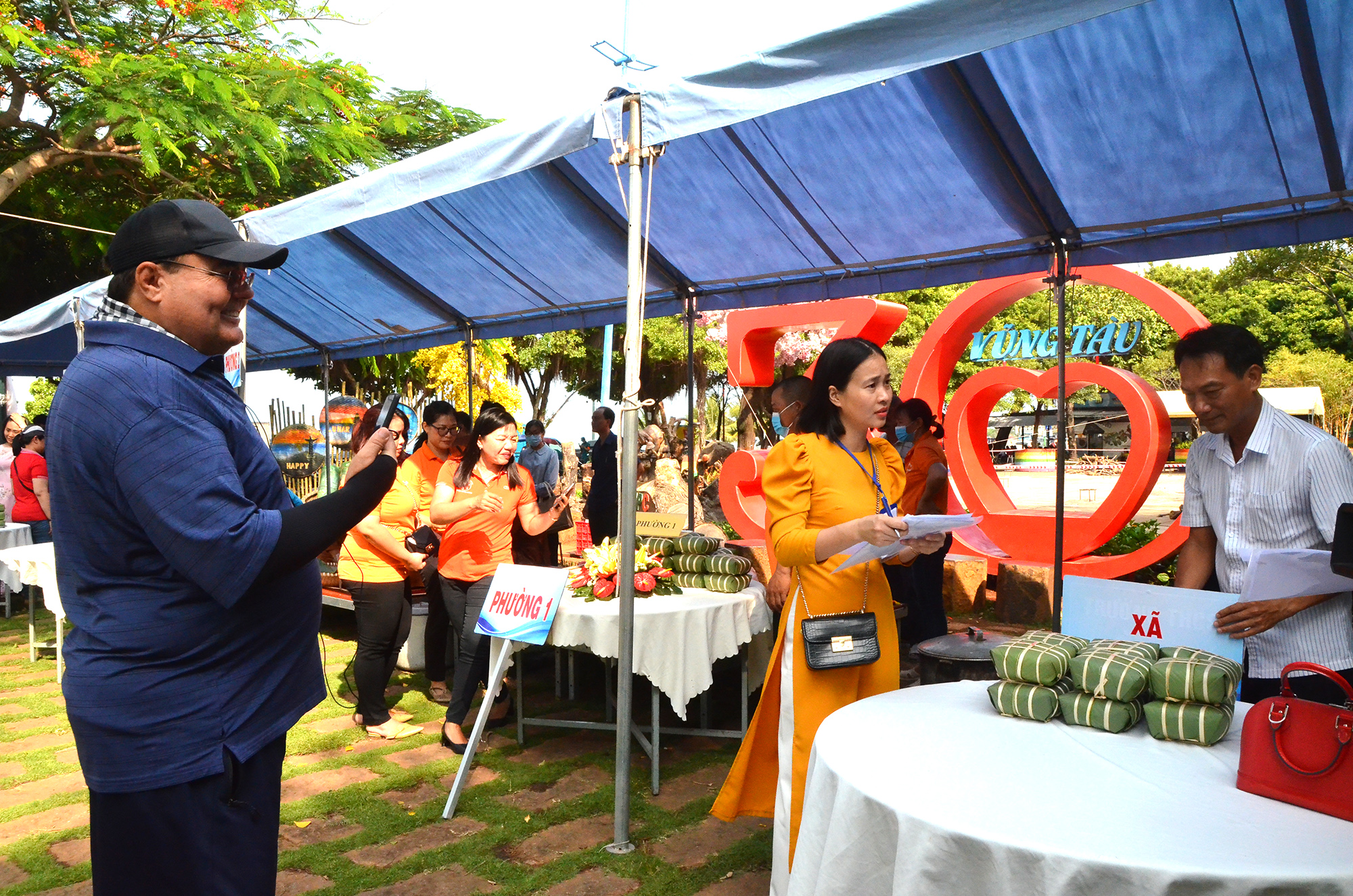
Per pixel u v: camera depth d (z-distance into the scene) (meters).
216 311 1.70
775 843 2.67
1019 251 4.74
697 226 5.21
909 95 3.64
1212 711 1.99
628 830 3.43
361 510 1.74
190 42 11.51
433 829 3.51
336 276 7.04
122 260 1.66
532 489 4.70
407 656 6.01
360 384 22.25
